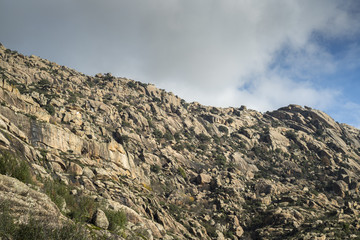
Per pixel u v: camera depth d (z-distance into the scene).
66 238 16.73
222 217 82.88
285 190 104.56
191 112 179.50
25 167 22.62
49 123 64.94
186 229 67.75
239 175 112.56
